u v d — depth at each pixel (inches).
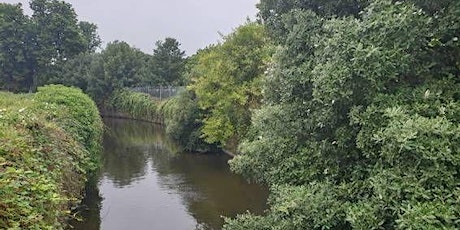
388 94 173.6
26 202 130.3
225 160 797.2
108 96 1803.6
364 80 168.9
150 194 555.8
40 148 205.9
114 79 1780.3
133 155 868.6
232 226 267.4
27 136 201.2
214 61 769.6
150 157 842.2
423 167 142.6
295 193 195.9
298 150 245.4
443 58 180.9
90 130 474.0
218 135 767.7
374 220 154.3
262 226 254.7
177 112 921.5
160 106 1414.9
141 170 710.5
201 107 808.9
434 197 138.6
